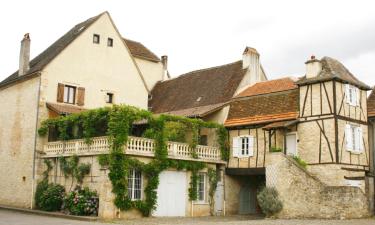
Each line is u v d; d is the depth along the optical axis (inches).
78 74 1099.3
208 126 1022.4
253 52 1214.3
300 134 942.4
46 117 1031.6
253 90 1111.6
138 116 869.8
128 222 754.8
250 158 1014.4
